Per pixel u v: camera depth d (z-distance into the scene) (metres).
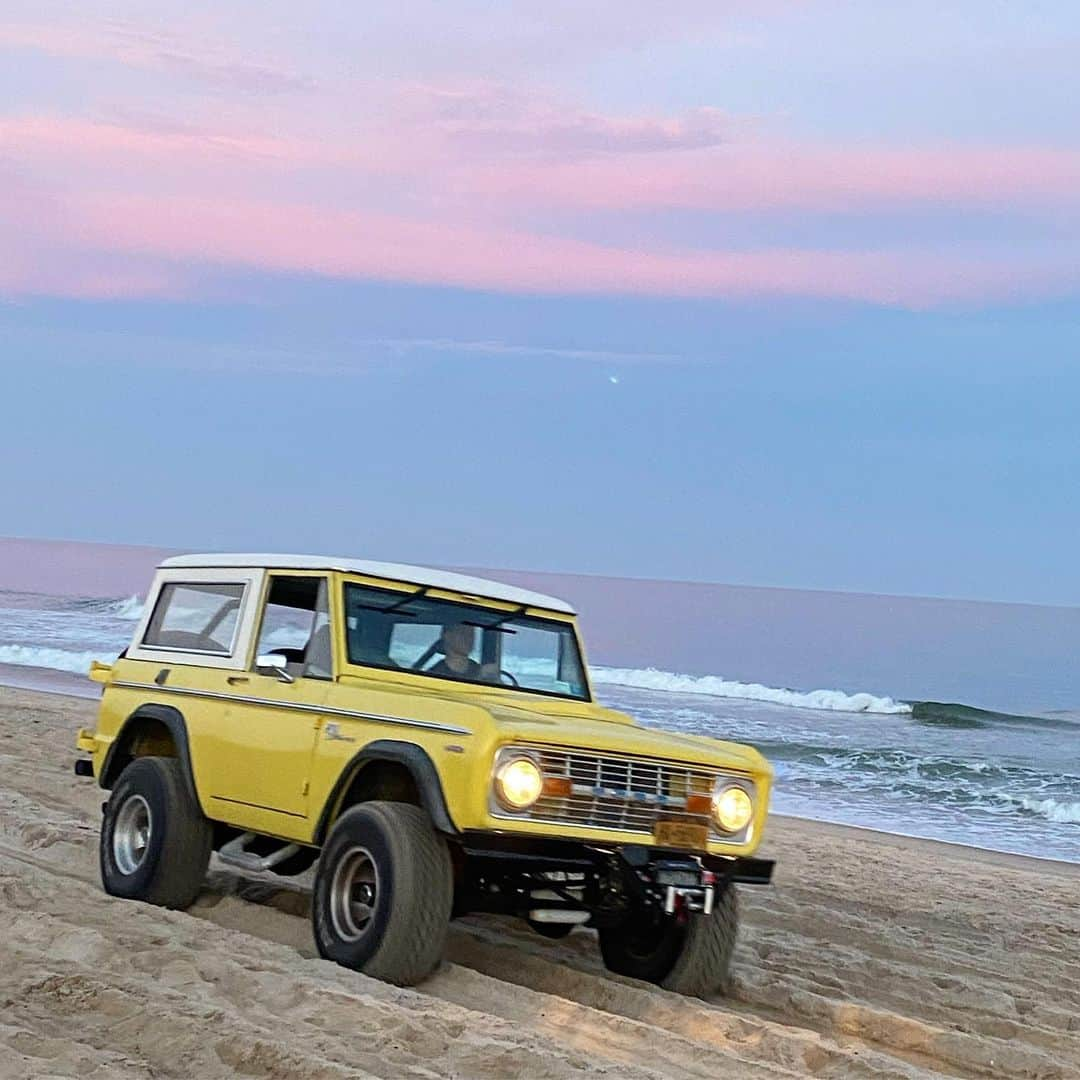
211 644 8.36
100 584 93.00
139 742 8.78
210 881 9.07
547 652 8.15
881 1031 7.06
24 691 24.86
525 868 6.79
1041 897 12.52
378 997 6.45
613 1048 6.21
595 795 6.66
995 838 17.94
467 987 6.87
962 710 35.22
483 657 7.90
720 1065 6.05
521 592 8.26
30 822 10.62
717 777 7.01
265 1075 5.39
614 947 7.68
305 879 9.34
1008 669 52.09
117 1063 5.35
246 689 7.86
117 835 8.48
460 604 7.94
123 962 6.80
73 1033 5.72
